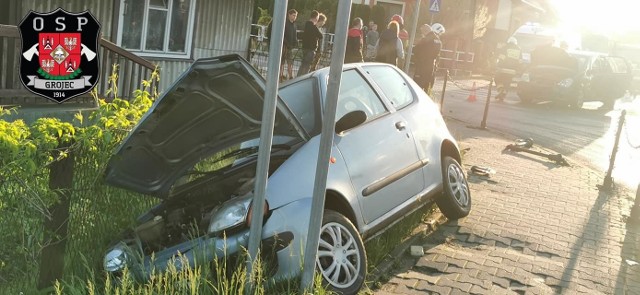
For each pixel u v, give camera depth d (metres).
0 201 4.42
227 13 15.69
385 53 16.12
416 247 6.49
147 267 4.86
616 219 8.24
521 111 20.97
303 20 32.19
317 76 6.23
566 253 6.80
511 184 9.60
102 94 10.41
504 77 23.50
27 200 4.43
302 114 5.88
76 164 4.86
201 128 4.83
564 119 19.91
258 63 18.95
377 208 5.91
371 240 6.28
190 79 4.39
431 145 6.96
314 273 4.68
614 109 25.03
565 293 5.76
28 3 11.37
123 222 5.47
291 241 4.87
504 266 6.25
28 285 4.64
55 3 11.58
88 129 4.80
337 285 5.09
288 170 5.20
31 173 4.34
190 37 14.69
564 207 8.61
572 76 22.69
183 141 4.90
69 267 4.87
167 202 5.53
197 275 4.45
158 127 4.71
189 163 5.06
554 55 23.16
